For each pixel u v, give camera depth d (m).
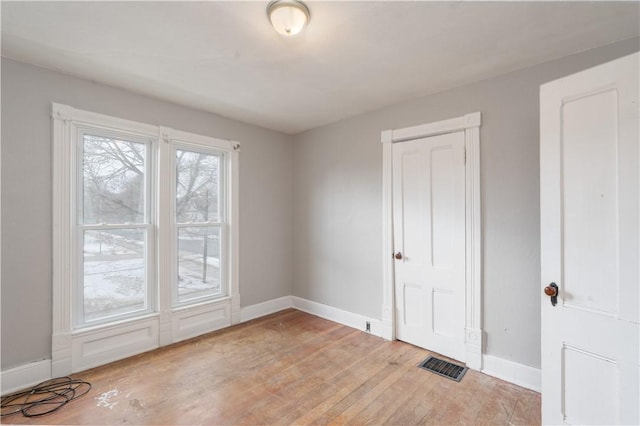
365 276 3.27
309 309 3.87
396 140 2.99
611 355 1.46
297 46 1.99
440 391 2.16
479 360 2.42
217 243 3.40
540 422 1.84
